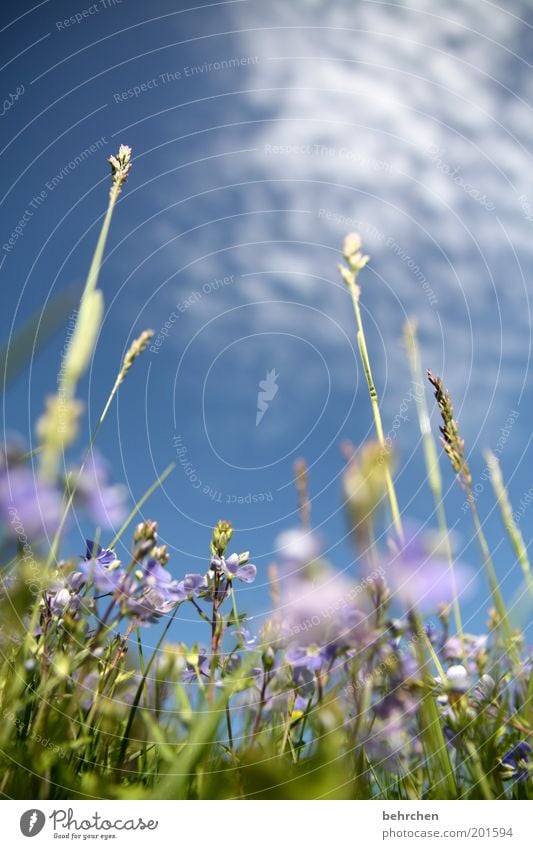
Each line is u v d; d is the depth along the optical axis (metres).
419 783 0.31
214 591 0.31
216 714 0.27
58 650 0.30
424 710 0.29
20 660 0.29
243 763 0.26
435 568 0.25
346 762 0.27
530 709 0.31
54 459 0.25
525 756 0.31
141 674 0.31
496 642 0.33
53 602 0.30
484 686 0.32
